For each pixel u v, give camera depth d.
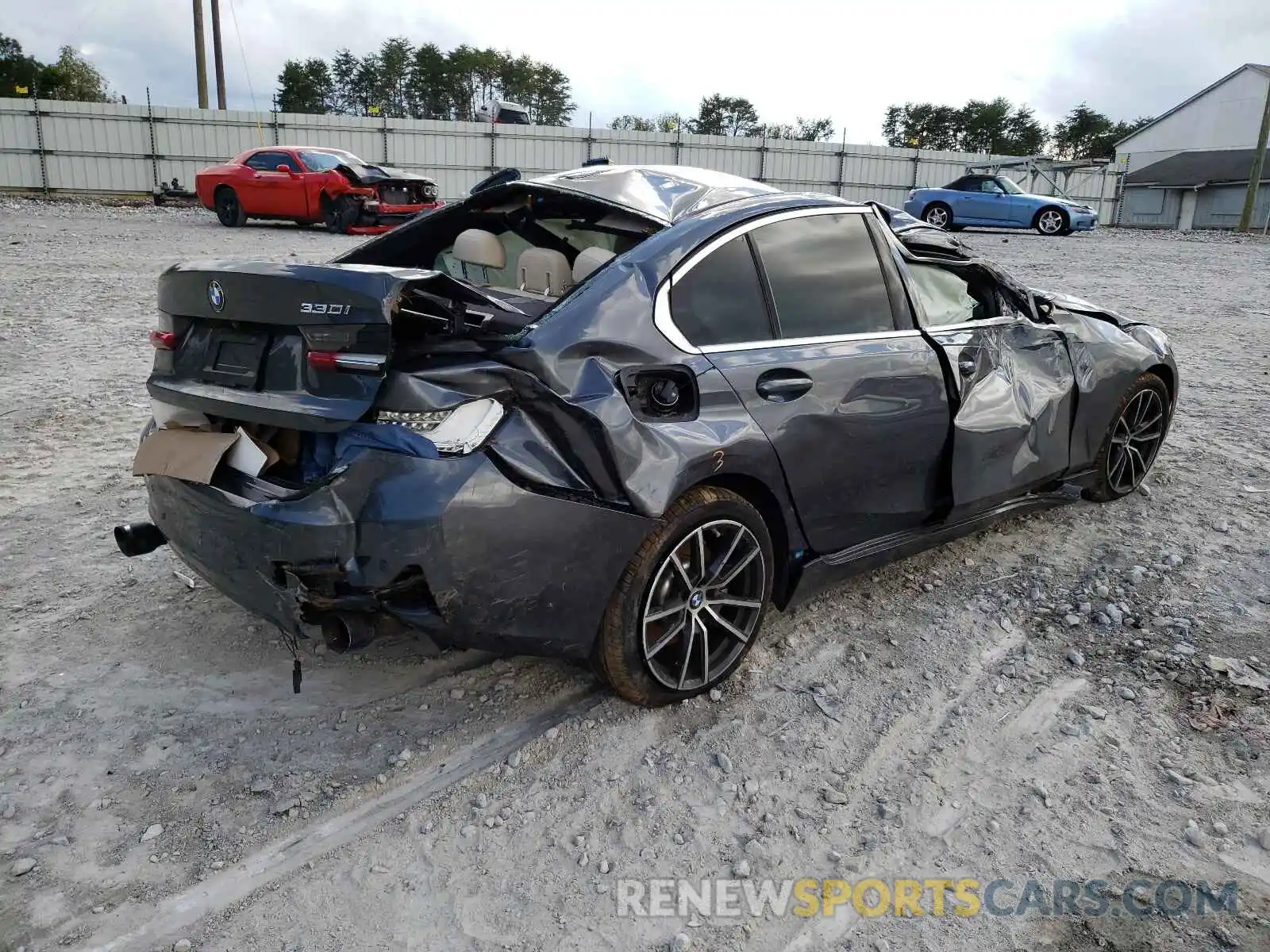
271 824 2.48
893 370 3.34
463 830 2.47
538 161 31.45
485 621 2.53
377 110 29.66
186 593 3.74
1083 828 2.52
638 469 2.61
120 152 27.89
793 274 3.20
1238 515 4.74
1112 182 38.62
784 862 2.39
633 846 2.44
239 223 18.58
